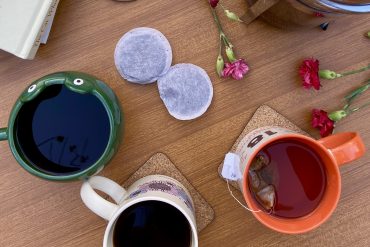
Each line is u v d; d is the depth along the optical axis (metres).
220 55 0.51
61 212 0.52
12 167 0.52
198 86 0.52
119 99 0.52
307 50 0.52
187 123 0.52
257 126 0.52
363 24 0.52
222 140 0.52
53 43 0.52
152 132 0.52
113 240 0.47
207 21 0.52
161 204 0.48
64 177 0.45
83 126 0.48
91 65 0.52
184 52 0.52
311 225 0.45
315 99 0.52
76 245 0.52
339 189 0.44
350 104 0.52
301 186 0.48
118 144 0.48
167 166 0.52
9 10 0.47
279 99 0.52
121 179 0.52
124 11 0.52
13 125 0.44
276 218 0.46
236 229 0.52
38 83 0.44
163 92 0.52
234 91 0.52
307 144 0.46
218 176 0.52
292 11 0.46
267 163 0.48
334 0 0.40
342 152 0.43
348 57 0.52
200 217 0.52
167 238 0.48
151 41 0.52
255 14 0.48
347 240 0.52
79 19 0.52
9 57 0.52
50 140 0.48
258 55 0.52
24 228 0.52
